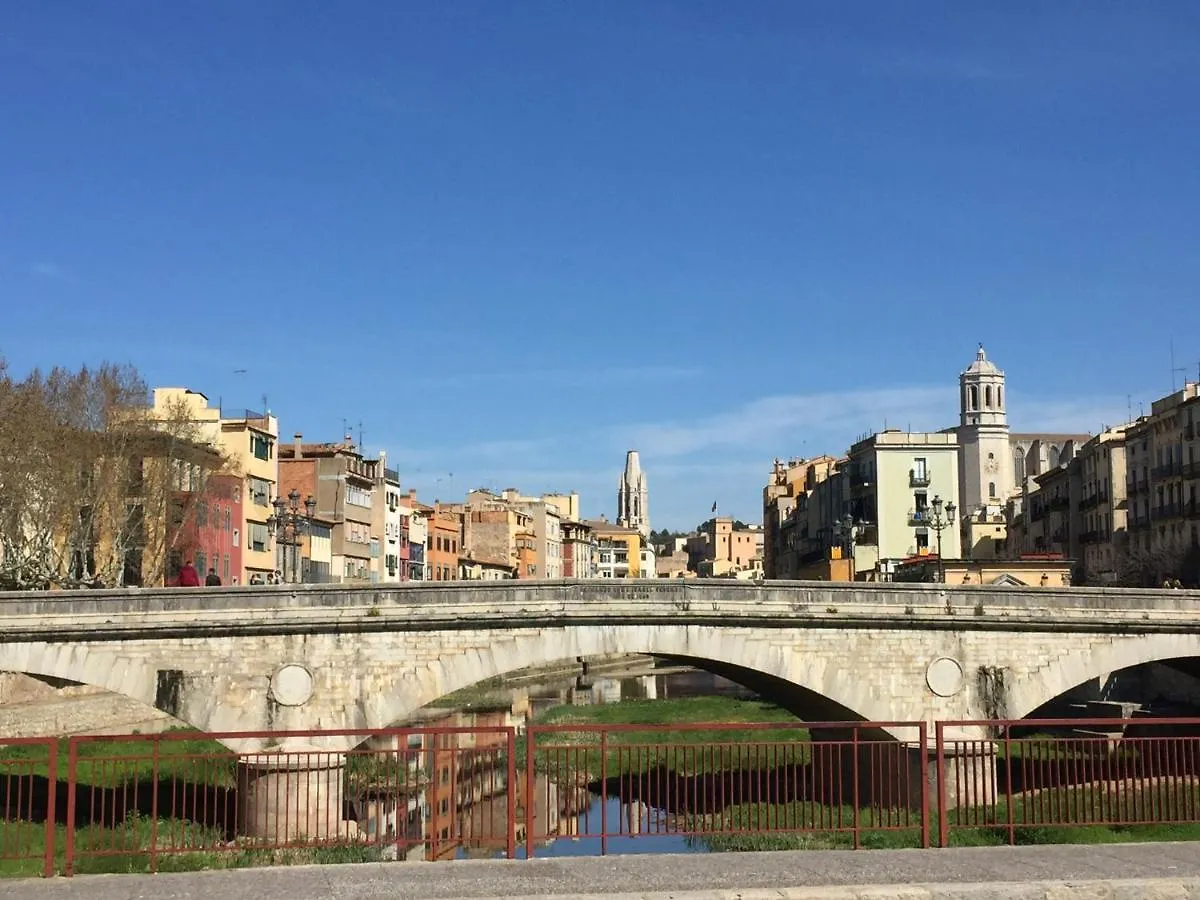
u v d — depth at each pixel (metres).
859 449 126.88
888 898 18.69
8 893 19.78
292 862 27.67
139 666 46.75
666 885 19.56
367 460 127.50
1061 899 18.95
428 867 21.31
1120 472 106.38
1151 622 52.59
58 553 78.38
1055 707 77.00
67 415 74.19
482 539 177.38
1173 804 28.30
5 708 59.38
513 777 22.52
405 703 47.72
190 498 80.56
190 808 45.22
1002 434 170.75
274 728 46.97
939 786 23.83
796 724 23.83
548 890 19.39
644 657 156.00
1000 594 51.94
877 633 51.12
